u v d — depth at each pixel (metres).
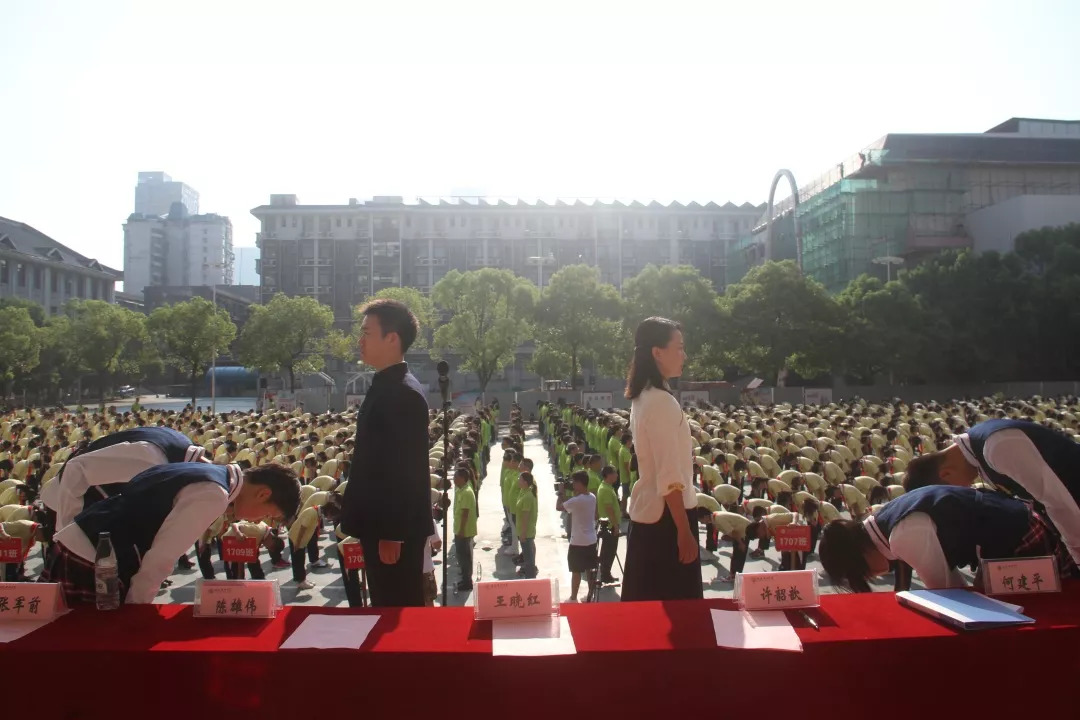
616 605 3.32
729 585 11.24
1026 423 4.00
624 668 2.76
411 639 2.91
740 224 87.88
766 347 45.72
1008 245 58.62
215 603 3.21
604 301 49.81
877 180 63.25
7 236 81.38
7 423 27.50
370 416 4.26
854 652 2.82
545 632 2.97
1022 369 49.81
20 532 10.08
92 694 2.82
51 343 57.81
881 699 2.83
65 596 3.38
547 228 86.25
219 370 89.25
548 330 51.50
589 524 10.30
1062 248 49.97
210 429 26.19
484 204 86.38
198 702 2.79
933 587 3.69
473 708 2.75
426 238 84.88
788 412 30.59
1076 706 2.91
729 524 11.22
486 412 33.56
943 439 18.98
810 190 73.69
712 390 45.75
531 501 11.55
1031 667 2.89
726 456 17.36
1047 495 3.79
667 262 85.88
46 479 15.23
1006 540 3.66
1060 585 3.41
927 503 3.75
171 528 3.58
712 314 45.78
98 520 3.56
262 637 2.96
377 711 2.76
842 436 20.86
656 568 4.30
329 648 2.81
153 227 146.75
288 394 50.19
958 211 62.22
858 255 60.03
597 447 22.33
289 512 4.23
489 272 51.56
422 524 4.20
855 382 56.59
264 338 54.00
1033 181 65.12
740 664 2.79
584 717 2.75
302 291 84.38
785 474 14.44
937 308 47.84
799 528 9.67
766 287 45.66
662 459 4.19
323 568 12.47
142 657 2.81
